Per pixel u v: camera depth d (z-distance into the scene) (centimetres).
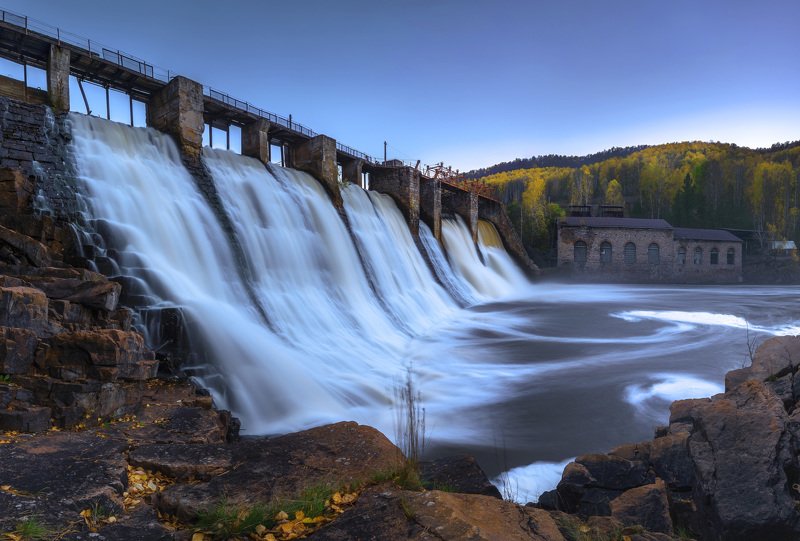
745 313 3738
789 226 12306
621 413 1405
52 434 676
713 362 2023
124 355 852
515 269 6544
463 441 1221
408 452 617
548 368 1941
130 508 485
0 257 1283
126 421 805
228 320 1570
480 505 472
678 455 761
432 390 1639
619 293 5862
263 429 1255
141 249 1814
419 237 4422
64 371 796
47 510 439
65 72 2139
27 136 1791
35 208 1655
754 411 677
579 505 743
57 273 1198
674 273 7712
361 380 1673
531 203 9531
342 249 3036
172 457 608
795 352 924
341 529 421
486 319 3466
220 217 2322
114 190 1936
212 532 440
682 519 657
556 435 1255
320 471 573
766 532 521
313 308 2327
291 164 3544
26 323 865
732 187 13925
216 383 1337
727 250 8081
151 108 2645
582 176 16050
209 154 2603
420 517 429
